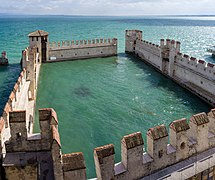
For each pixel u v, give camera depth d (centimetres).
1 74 4691
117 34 12625
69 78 4350
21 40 9850
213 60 6731
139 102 3316
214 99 3159
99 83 4091
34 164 1388
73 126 2639
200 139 1445
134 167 1269
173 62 4266
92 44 5966
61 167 1135
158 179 1293
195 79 3638
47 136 1452
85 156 2123
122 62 5609
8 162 1391
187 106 3212
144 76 4516
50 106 3150
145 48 5556
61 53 5653
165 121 2783
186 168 1366
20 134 1437
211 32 16875
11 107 1856
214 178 1445
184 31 17338
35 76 3497
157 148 1312
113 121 2767
